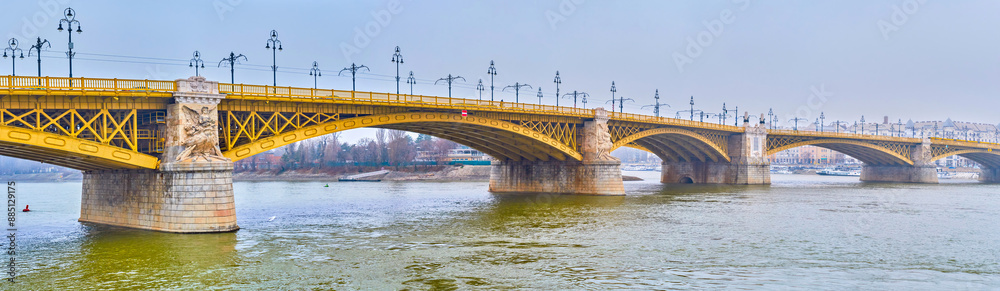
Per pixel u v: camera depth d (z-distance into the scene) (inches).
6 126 1984.5
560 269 1809.8
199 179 2260.1
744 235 2426.2
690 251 2089.1
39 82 2050.9
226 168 2325.3
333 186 6289.4
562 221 2819.9
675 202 3752.5
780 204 3693.4
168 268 1768.0
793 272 1782.7
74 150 2111.2
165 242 2105.1
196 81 2309.3
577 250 2100.1
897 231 2551.7
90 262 1833.2
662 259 1957.4
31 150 2202.3
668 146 5639.8
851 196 4407.0
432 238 2324.1
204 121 2310.5
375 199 4205.2
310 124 2888.8
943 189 5457.7
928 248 2160.4
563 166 4397.1
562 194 4347.9
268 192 5187.0
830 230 2571.4
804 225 2719.0
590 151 4266.7
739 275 1744.6
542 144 3998.5
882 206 3622.0
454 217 2977.4
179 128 2266.2
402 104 3070.9
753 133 5743.1
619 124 4466.0
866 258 1985.7
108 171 2573.8
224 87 2415.1
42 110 2080.5
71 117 2143.2
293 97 2637.8
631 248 2139.5
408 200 4067.4
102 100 2187.5
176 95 2262.6
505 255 2006.6
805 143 6215.6
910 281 1685.5
